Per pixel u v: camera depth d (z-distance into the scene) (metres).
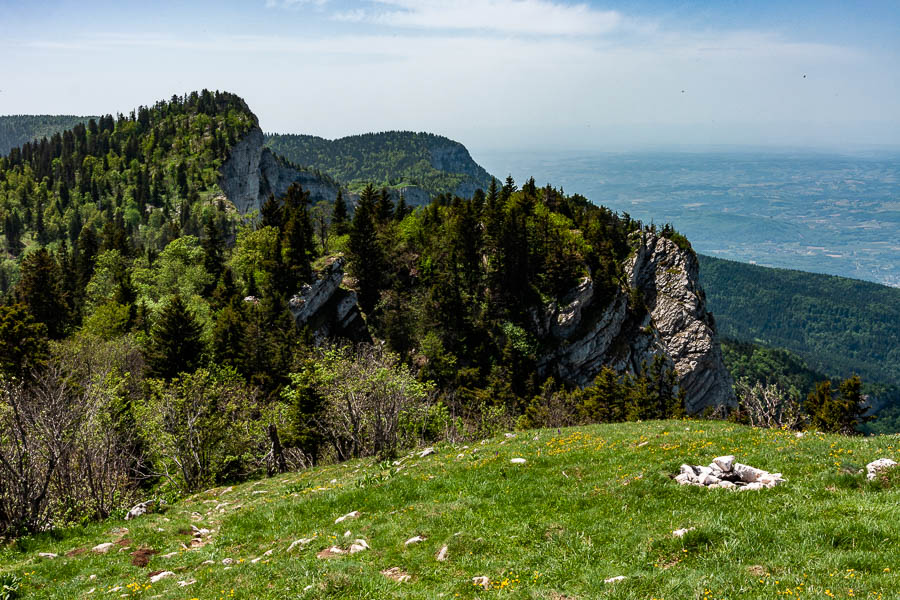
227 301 96.00
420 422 45.75
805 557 10.53
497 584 11.20
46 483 21.61
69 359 54.41
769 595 9.17
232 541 16.84
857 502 12.56
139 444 35.81
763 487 14.31
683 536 11.97
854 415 65.12
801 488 13.83
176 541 17.52
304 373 45.22
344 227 132.88
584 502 15.42
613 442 22.00
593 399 76.56
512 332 111.44
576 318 115.44
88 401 26.72
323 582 11.77
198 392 37.34
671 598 9.65
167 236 199.12
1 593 13.88
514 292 118.25
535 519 14.62
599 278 122.31
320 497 19.33
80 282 115.31
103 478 26.25
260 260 110.12
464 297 117.50
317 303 109.56
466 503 16.36
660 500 14.59
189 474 34.72
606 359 117.94
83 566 15.84
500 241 115.69
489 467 19.73
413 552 13.46
